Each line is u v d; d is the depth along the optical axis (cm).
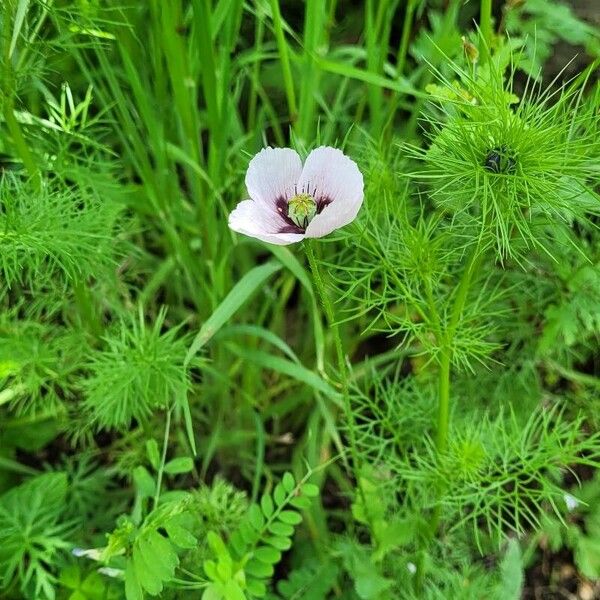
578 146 25
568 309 35
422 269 28
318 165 25
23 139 31
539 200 25
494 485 31
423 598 35
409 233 28
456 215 28
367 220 30
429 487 34
